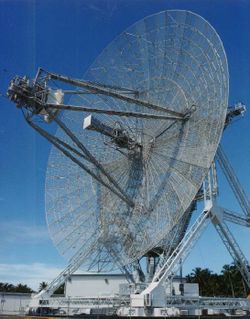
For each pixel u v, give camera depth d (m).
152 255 46.53
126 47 50.59
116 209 46.84
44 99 37.56
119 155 49.56
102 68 51.78
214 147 38.28
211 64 41.06
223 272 123.25
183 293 45.25
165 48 46.84
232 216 45.56
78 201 50.78
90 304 43.34
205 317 41.84
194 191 38.81
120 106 50.28
